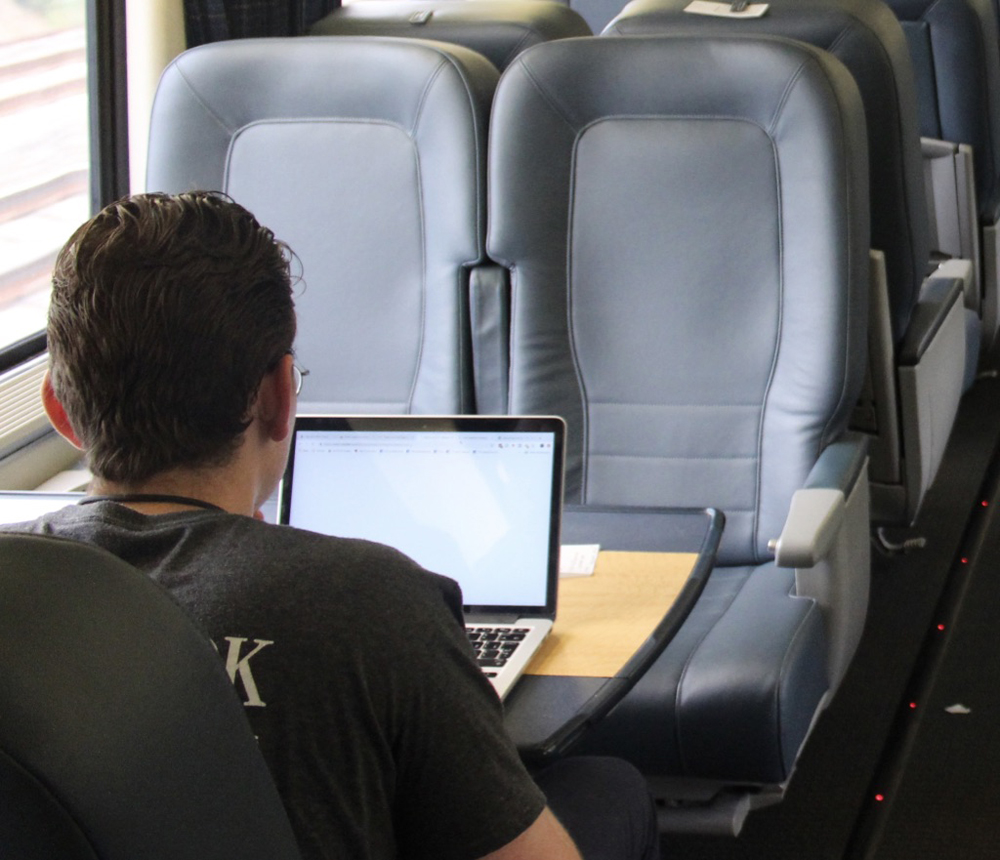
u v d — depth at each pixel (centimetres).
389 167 228
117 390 90
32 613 58
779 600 202
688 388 221
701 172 216
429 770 87
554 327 225
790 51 209
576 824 142
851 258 210
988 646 285
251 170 234
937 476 378
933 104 330
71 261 91
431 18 279
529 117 219
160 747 59
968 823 225
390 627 87
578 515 186
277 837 67
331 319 235
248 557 87
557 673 139
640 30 255
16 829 55
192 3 284
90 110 275
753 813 233
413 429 162
